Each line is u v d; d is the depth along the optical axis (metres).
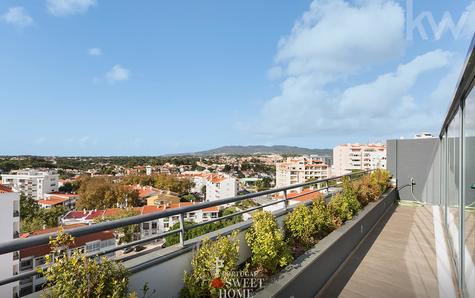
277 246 2.69
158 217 2.01
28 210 18.28
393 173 9.10
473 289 2.58
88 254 1.55
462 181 3.41
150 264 1.99
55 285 1.35
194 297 2.08
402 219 6.41
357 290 3.08
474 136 2.90
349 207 4.96
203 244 2.33
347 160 47.75
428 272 3.54
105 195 40.94
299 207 3.68
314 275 2.88
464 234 3.16
